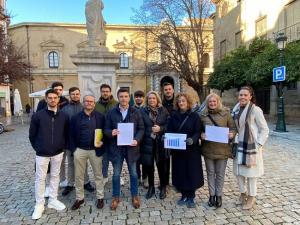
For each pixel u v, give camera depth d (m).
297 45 13.16
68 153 5.20
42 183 4.43
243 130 4.34
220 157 4.46
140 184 5.79
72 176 5.28
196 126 4.50
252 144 4.29
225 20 29.52
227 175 6.25
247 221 4.09
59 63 44.44
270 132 12.41
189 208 4.57
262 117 4.29
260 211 4.41
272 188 5.38
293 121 17.25
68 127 4.66
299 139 10.53
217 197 4.57
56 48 44.09
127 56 45.00
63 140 4.58
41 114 4.39
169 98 5.50
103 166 4.92
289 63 12.52
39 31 43.94
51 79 44.38
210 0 25.34
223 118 4.45
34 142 4.45
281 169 6.64
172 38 25.17
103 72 8.94
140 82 45.31
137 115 4.67
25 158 8.38
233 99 27.45
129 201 4.90
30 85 42.94
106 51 8.94
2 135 14.42
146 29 26.02
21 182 6.03
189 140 4.41
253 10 23.86
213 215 4.30
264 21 22.34
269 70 13.38
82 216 4.36
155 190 5.41
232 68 17.78
